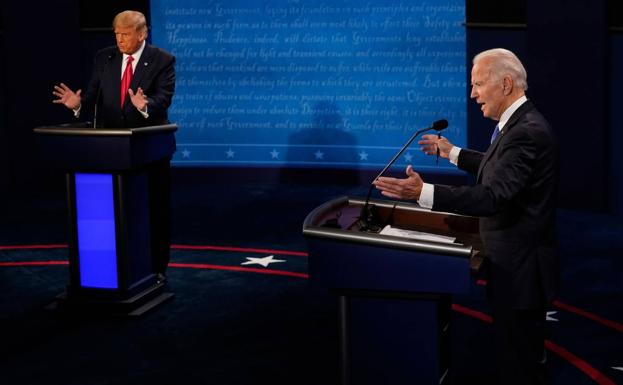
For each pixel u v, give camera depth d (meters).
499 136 3.31
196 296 5.73
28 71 9.52
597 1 8.00
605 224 7.73
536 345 3.51
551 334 4.89
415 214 3.78
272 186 9.74
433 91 9.34
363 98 9.59
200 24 9.79
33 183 9.72
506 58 3.32
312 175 9.88
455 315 5.26
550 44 8.25
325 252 3.19
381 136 9.60
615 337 4.83
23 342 4.87
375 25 9.41
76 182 5.22
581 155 8.27
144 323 5.16
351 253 3.15
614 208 8.12
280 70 9.76
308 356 4.58
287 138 9.88
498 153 3.26
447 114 9.34
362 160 9.71
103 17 9.48
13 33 9.46
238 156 10.02
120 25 5.25
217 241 7.28
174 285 5.99
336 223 3.36
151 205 5.70
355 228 3.45
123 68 5.44
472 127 9.05
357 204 3.83
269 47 9.74
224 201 8.97
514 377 3.36
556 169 3.29
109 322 5.20
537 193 3.27
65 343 4.84
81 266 5.32
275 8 9.64
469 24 8.73
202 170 10.05
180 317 5.28
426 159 9.46
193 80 9.92
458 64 9.20
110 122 5.45
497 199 3.15
